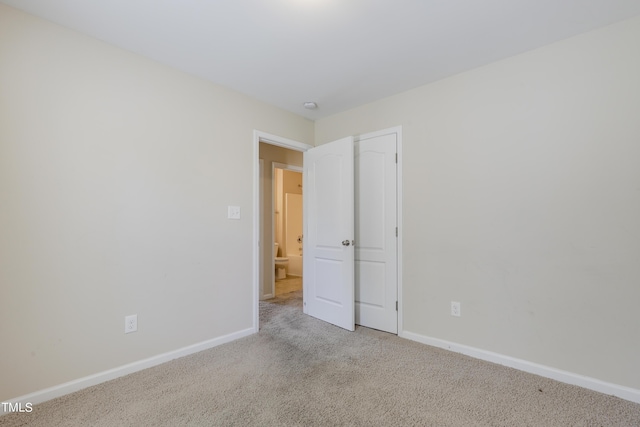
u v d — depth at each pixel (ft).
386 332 9.73
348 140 10.10
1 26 5.62
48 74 6.10
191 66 7.98
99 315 6.66
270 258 14.51
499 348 7.58
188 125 8.27
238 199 9.38
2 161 5.60
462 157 8.26
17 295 5.72
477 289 7.95
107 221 6.81
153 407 5.74
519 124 7.37
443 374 7.00
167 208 7.79
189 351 8.10
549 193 6.95
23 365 5.76
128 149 7.15
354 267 10.36
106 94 6.86
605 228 6.31
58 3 5.64
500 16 6.03
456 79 8.41
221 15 6.00
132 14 5.96
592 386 6.36
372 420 5.37
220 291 8.85
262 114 10.17
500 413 5.57
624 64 6.15
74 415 5.50
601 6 5.73
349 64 7.90
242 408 5.71
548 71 7.00
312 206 11.55
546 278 6.96
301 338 9.25
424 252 8.92
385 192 9.84
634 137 6.05
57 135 6.18
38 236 5.94
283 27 6.40
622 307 6.12
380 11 5.89
